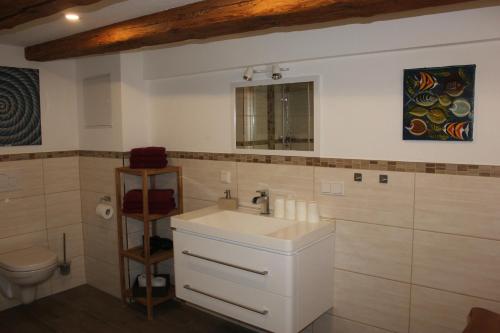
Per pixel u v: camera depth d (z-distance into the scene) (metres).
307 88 2.45
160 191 3.03
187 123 3.09
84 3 1.78
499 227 1.94
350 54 2.23
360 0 1.59
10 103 3.15
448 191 2.05
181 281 2.54
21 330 2.88
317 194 2.48
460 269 2.05
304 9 1.71
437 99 2.03
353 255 2.37
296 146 2.54
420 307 2.18
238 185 2.85
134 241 3.29
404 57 2.11
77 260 3.62
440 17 1.93
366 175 2.28
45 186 3.39
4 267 2.95
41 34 2.77
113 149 3.23
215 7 1.98
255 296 2.18
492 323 1.76
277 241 2.05
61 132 3.46
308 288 2.21
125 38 2.41
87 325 2.94
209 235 2.34
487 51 1.90
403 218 2.19
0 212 3.15
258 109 2.69
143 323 2.96
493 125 1.91
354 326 2.41
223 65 2.74
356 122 2.29
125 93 3.14
